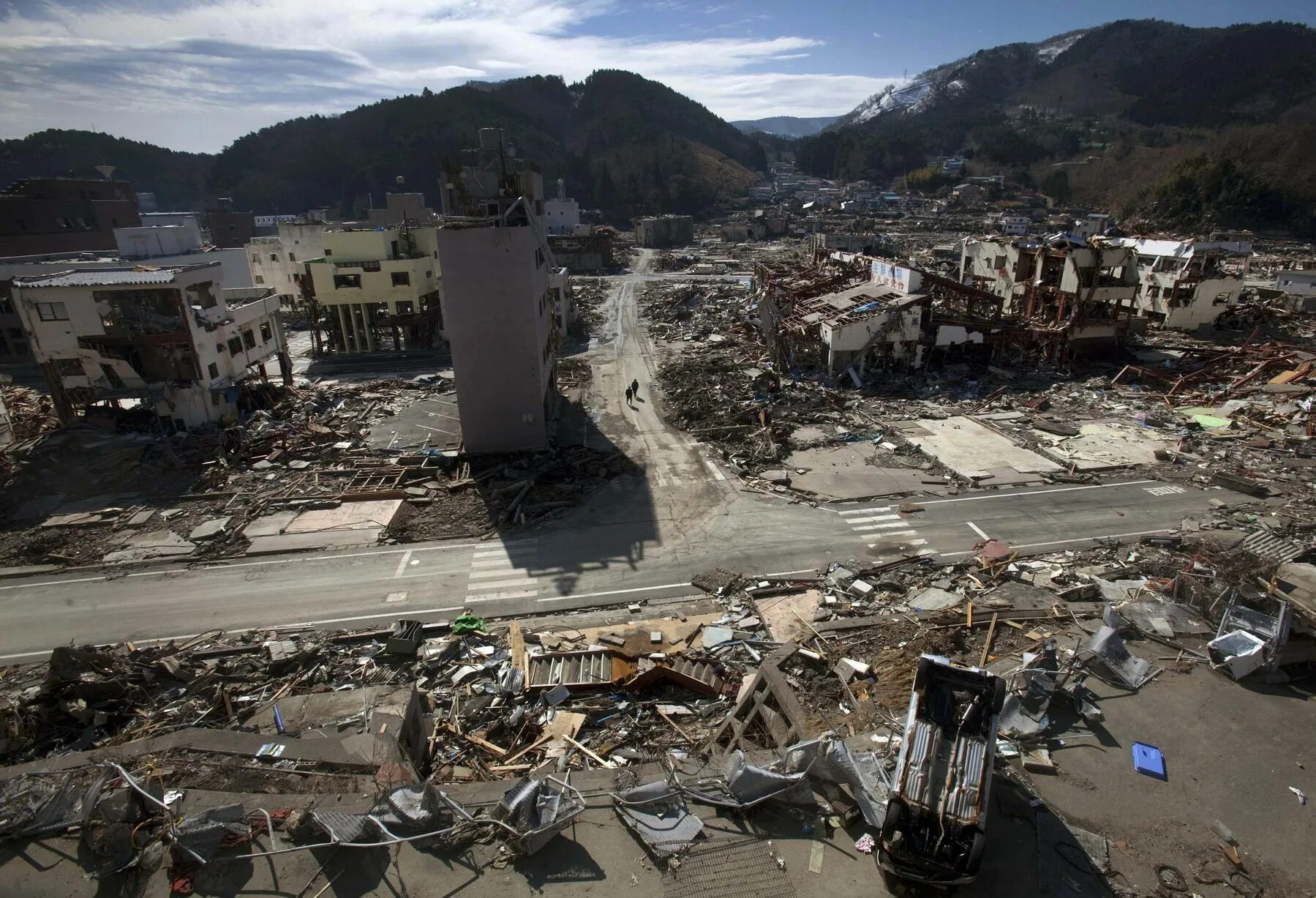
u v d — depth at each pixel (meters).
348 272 64.56
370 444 41.38
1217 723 16.88
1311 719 17.00
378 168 197.38
